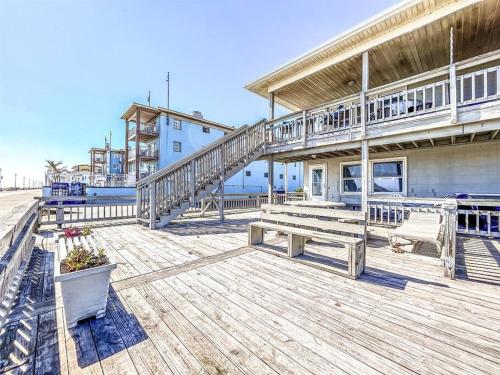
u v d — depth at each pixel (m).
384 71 7.00
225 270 3.16
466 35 5.29
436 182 6.48
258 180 24.52
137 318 2.00
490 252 3.89
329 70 6.98
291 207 3.91
